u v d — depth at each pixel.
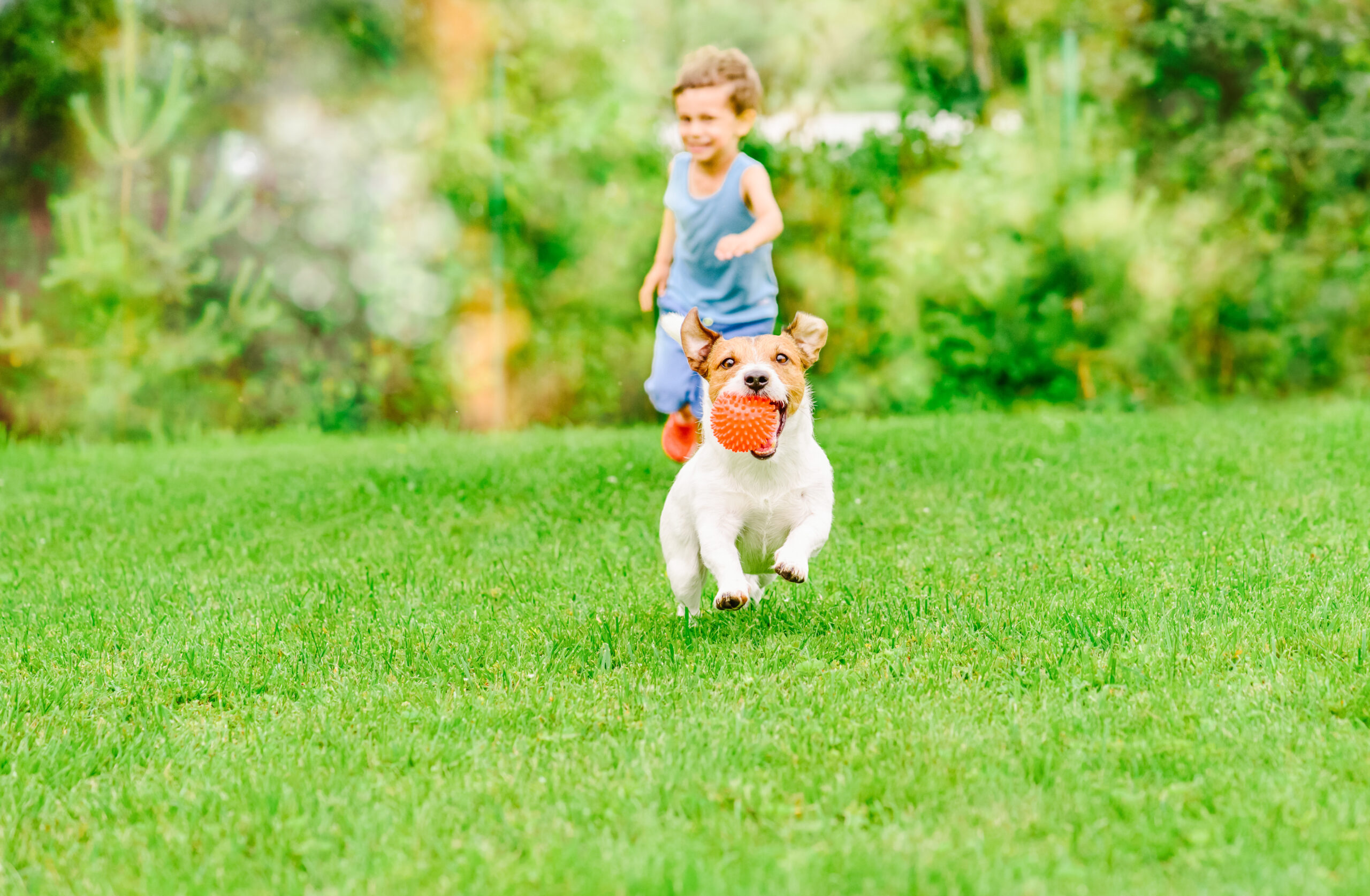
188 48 9.69
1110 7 10.38
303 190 9.84
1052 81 10.19
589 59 10.02
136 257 9.34
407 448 8.63
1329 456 6.71
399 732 2.95
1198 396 10.11
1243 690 2.98
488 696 3.22
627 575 4.59
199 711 3.27
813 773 2.60
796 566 3.37
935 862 2.17
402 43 9.88
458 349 10.09
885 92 10.29
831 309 9.82
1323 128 10.10
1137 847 2.23
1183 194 10.25
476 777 2.66
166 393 9.80
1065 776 2.53
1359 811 2.31
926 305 9.93
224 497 6.73
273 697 3.31
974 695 3.05
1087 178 9.84
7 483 7.42
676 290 5.70
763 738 2.79
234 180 9.46
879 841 2.28
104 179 9.64
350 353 10.14
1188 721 2.80
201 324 9.51
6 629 4.10
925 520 5.46
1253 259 9.98
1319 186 10.18
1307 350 10.14
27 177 9.74
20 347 9.26
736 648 3.54
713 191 5.45
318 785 2.64
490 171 9.68
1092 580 4.17
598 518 5.85
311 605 4.32
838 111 10.27
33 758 2.85
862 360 10.02
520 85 10.03
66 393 9.68
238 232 9.84
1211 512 5.29
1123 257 9.67
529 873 2.17
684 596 3.81
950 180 9.80
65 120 9.70
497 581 4.61
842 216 9.79
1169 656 3.25
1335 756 2.56
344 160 9.84
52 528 5.99
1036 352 9.94
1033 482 6.23
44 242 9.77
